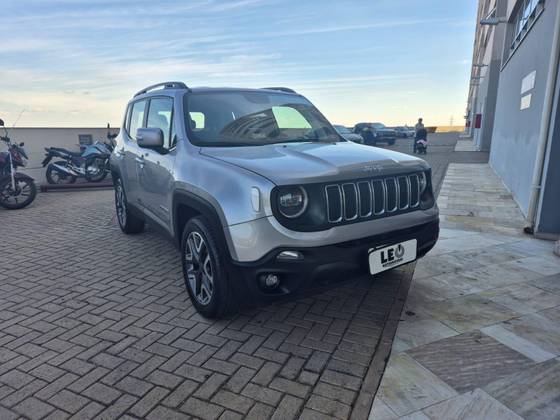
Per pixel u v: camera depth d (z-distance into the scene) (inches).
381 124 1214.3
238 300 117.0
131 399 90.0
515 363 100.3
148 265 175.5
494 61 810.8
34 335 118.5
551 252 182.2
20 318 129.3
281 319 124.3
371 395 89.5
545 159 202.1
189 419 83.7
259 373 98.2
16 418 84.9
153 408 87.1
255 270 101.0
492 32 848.3
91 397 91.0
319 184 101.7
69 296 145.2
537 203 209.2
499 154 449.1
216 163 116.6
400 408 85.4
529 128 267.4
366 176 108.6
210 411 85.8
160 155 150.1
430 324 119.7
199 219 119.7
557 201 200.8
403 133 1530.5
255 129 144.7
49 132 447.8
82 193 392.8
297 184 99.3
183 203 127.2
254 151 125.1
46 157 423.2
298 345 110.0
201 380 96.0
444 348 107.2
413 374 96.5
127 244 206.8
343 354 105.5
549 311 126.7
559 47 193.6
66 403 89.2
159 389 93.1
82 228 244.1
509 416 82.5
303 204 100.2
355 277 109.2
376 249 108.4
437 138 1648.6
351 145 140.3
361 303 134.0
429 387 91.8
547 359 101.8
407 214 117.3
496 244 195.3
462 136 1827.0
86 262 180.9
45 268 174.2
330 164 108.3
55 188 406.0
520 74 326.6
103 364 103.3
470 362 101.0
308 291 104.3
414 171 121.3
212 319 124.9
